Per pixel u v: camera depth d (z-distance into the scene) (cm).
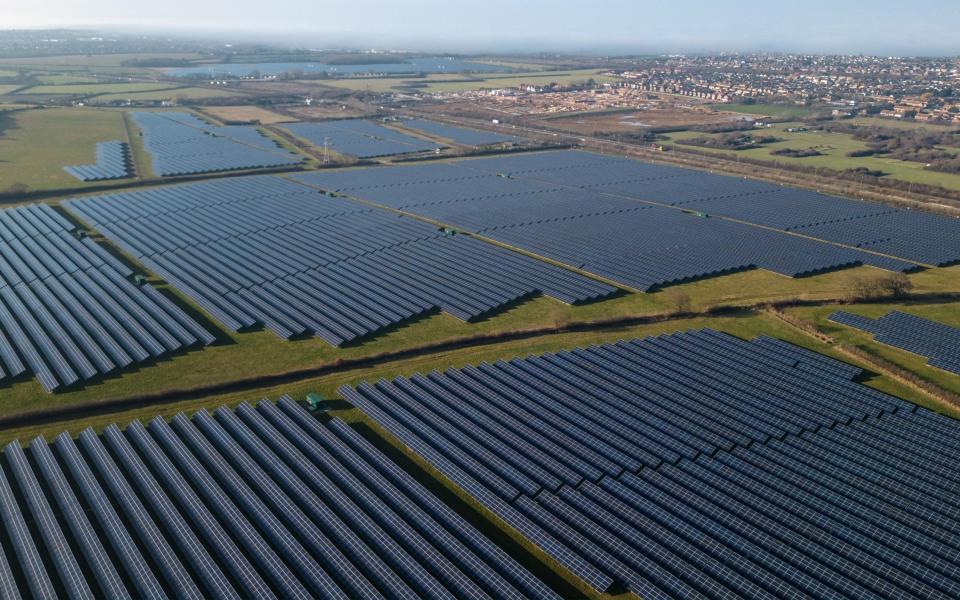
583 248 11800
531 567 4997
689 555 5066
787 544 5194
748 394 7212
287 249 11688
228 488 5753
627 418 6775
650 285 10112
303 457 6094
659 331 8888
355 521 5378
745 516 5466
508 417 6812
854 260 11194
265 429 6538
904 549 5088
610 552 5112
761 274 10738
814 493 5725
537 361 7912
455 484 5856
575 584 4850
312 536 5184
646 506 5566
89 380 7431
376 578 4838
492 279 10350
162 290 9950
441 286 10081
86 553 4984
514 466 6112
